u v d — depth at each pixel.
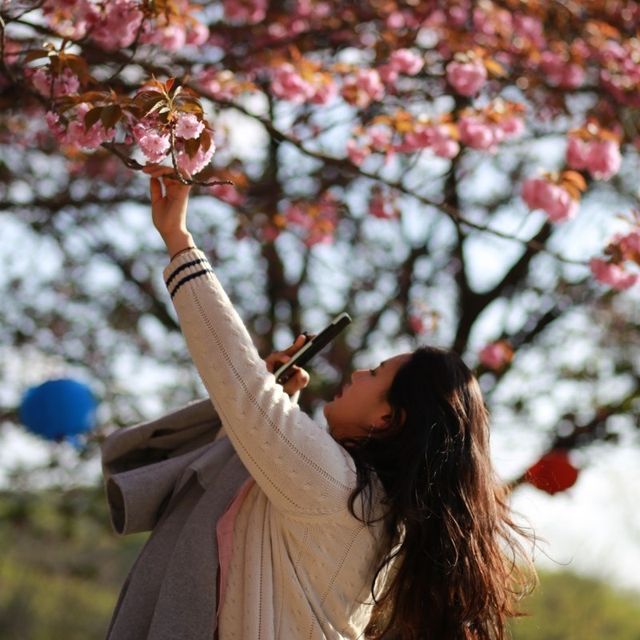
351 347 9.28
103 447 3.28
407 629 3.03
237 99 6.19
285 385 3.20
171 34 5.25
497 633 3.07
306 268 9.45
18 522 11.08
